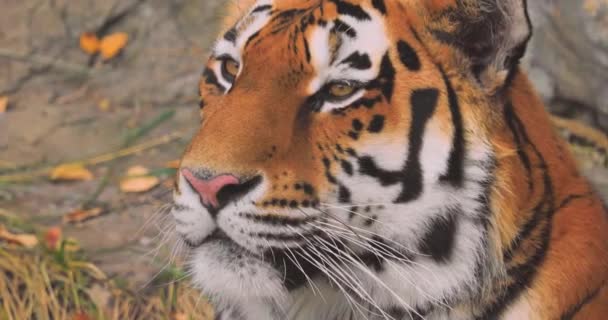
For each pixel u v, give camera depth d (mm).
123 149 11672
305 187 5469
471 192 5621
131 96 12953
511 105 5895
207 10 13656
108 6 13586
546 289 5910
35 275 8969
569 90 10867
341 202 5574
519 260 5840
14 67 13086
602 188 9430
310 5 5781
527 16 5523
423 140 5570
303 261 5777
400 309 5953
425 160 5586
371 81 5527
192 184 5402
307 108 5543
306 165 5480
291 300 6133
